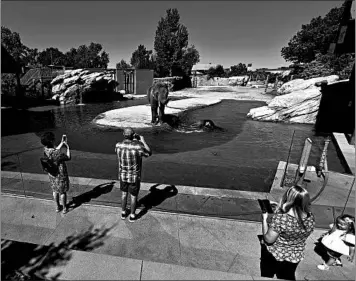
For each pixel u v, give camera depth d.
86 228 3.97
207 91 46.59
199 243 3.66
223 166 8.20
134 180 3.90
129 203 4.75
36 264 2.84
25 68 33.06
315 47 49.31
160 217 4.34
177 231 3.94
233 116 20.50
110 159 8.70
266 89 47.62
